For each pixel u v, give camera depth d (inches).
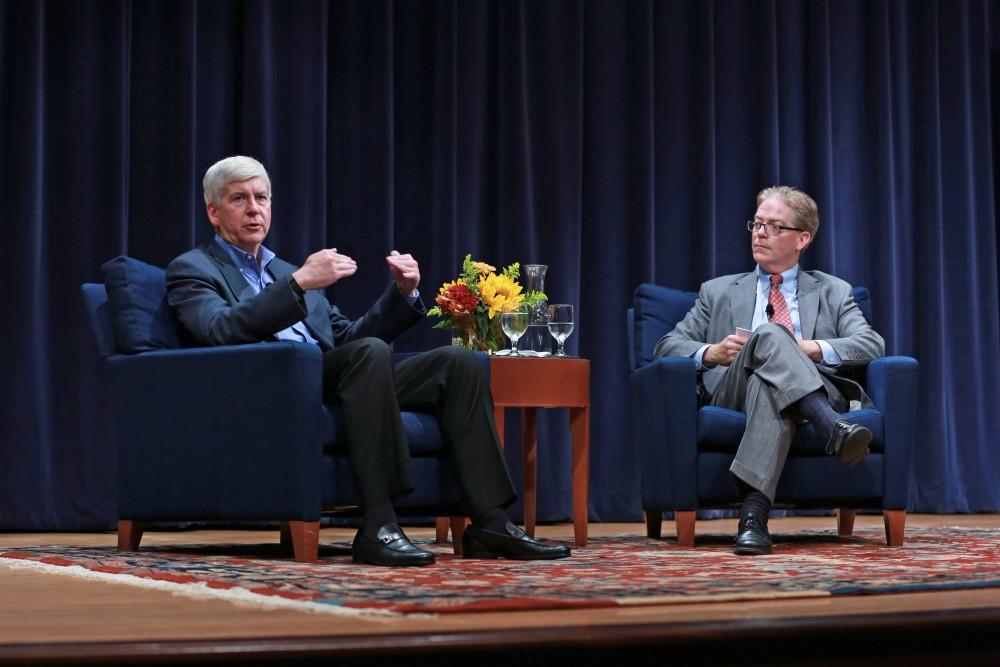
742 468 121.0
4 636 56.6
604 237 199.9
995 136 231.8
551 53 197.3
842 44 218.8
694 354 137.1
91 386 170.2
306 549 105.5
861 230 217.9
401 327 128.5
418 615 61.2
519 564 99.8
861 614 60.1
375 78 187.0
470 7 193.3
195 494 112.3
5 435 166.6
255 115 177.8
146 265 123.0
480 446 108.2
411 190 190.4
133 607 70.1
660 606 66.0
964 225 223.3
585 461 135.9
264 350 108.0
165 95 176.1
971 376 221.9
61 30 171.8
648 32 203.5
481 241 194.2
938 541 136.1
